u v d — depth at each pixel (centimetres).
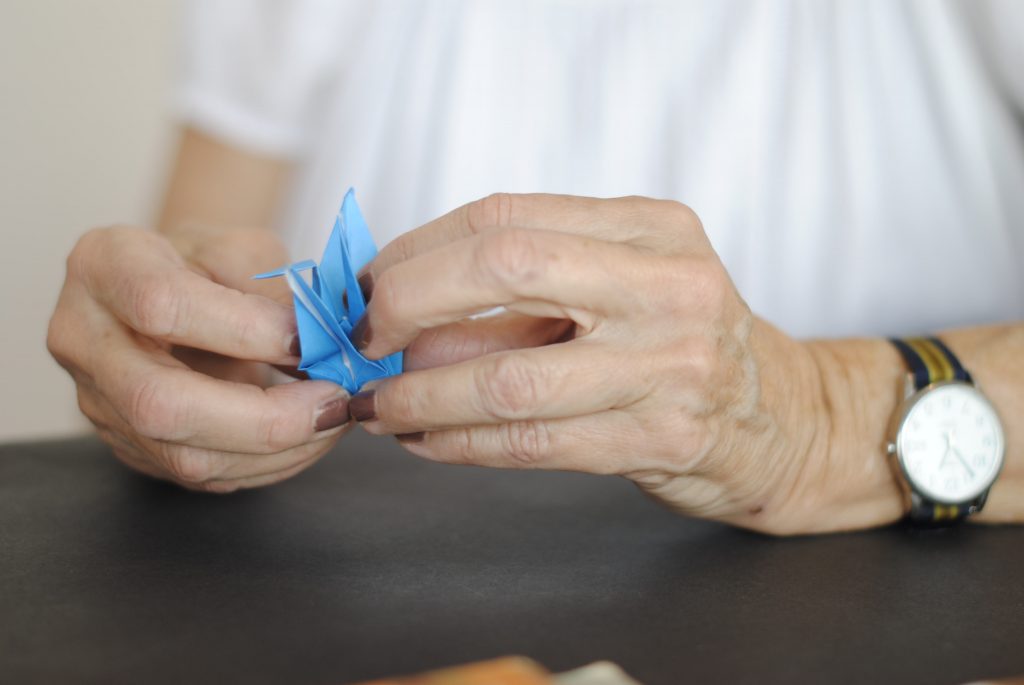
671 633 40
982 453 48
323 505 48
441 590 42
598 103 66
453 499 49
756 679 38
